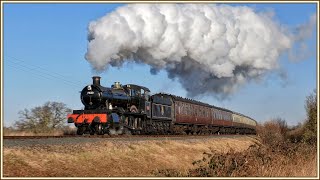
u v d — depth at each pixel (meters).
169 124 34.91
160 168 17.59
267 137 43.69
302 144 24.80
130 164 16.69
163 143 22.00
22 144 15.23
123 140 20.03
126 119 27.62
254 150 19.38
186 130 38.81
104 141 18.36
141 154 18.45
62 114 42.22
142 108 30.19
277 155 18.64
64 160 14.55
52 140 17.58
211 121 44.34
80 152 15.67
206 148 25.41
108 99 27.23
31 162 13.38
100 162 15.70
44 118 40.41
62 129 41.38
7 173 12.03
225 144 30.53
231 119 51.81
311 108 34.25
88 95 27.28
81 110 26.12
